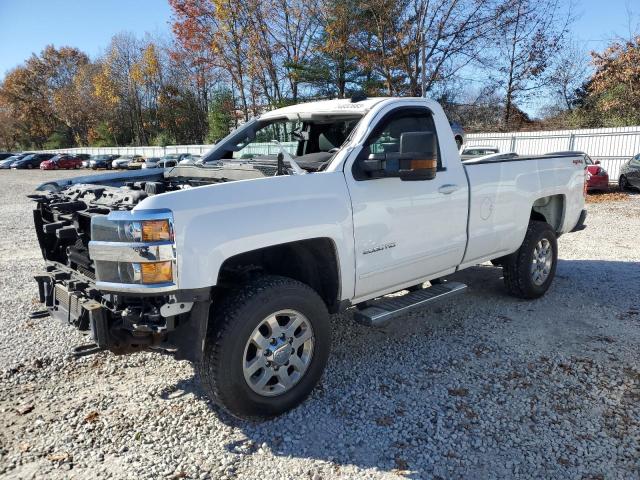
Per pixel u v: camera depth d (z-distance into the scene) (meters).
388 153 3.63
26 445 3.07
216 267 2.96
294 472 2.81
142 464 2.89
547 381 3.73
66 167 50.19
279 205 3.22
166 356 4.32
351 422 3.28
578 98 35.25
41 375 3.98
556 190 5.62
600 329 4.71
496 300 5.60
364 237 3.68
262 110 39.69
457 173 4.40
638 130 18.39
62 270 3.76
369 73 30.92
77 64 80.88
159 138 59.81
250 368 3.14
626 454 2.89
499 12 22.75
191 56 42.75
